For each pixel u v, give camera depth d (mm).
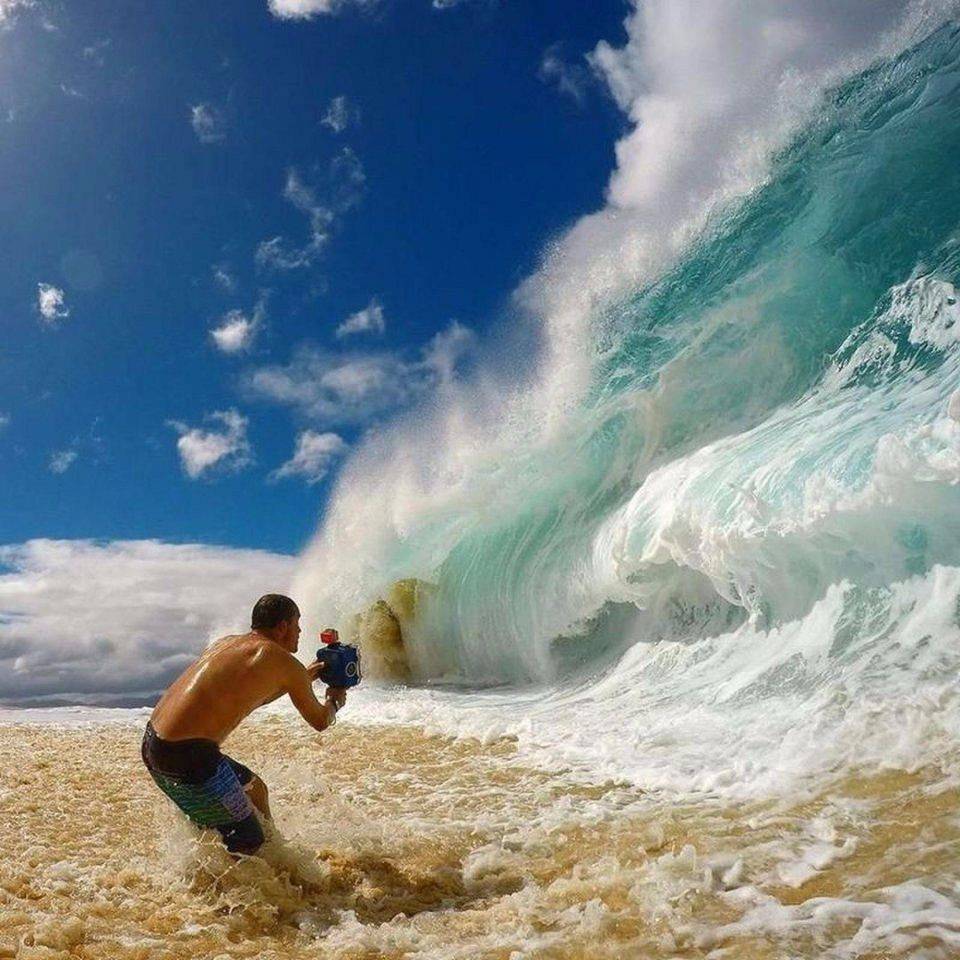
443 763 6316
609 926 3096
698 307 10211
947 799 3861
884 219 8727
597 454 10508
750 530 6777
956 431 5520
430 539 12719
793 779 4531
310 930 3326
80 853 4273
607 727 6586
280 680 3977
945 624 5480
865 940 2799
